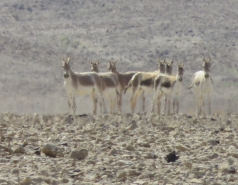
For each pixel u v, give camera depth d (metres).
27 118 73.38
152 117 75.06
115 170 42.09
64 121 70.12
